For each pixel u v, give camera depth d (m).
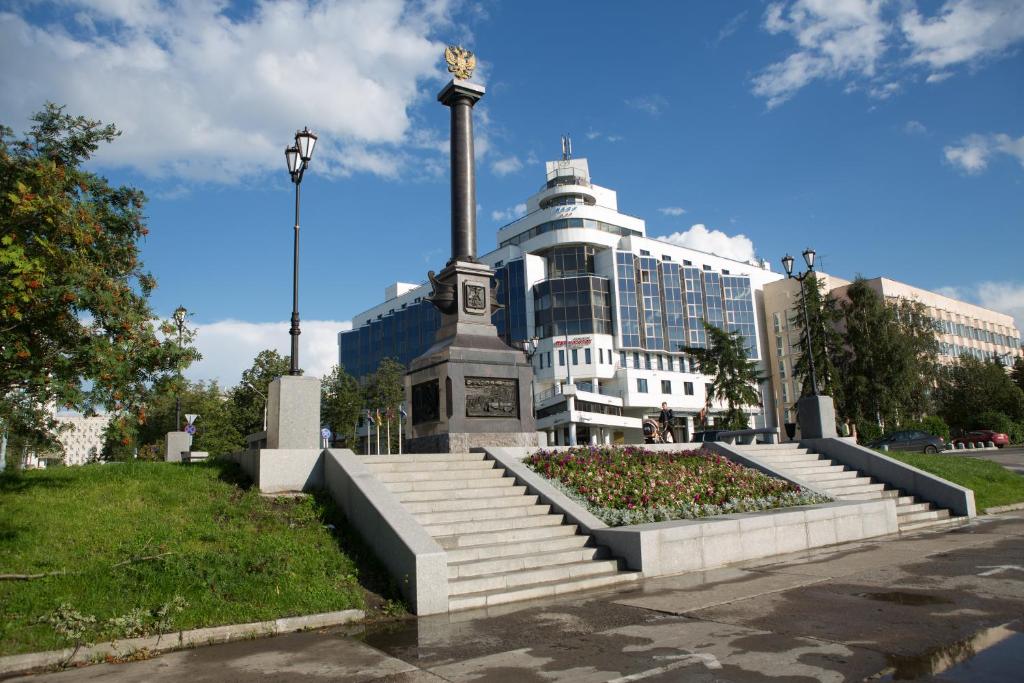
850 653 6.62
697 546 11.96
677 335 87.38
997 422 62.00
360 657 7.20
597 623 8.30
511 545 11.50
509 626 8.35
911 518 17.70
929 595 9.10
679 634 7.59
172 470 13.26
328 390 73.19
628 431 83.81
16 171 10.27
